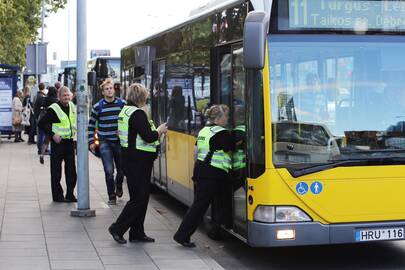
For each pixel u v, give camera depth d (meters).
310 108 7.36
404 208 7.47
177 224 10.85
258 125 7.31
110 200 12.22
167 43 11.99
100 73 28.97
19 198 12.69
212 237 9.55
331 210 7.30
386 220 7.43
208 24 9.18
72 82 35.62
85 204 10.84
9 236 9.16
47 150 21.69
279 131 7.27
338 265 8.27
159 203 13.15
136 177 8.72
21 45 36.06
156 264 7.74
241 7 7.80
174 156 11.37
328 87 7.41
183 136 10.64
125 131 8.68
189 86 10.28
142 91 8.70
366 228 7.36
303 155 7.29
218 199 8.77
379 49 7.54
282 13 7.32
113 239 9.08
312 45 7.38
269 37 7.31
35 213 11.04
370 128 7.46
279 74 7.31
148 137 8.59
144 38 14.52
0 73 26.45
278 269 8.10
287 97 7.31
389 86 7.54
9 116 26.70
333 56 7.43
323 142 7.35
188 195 10.30
